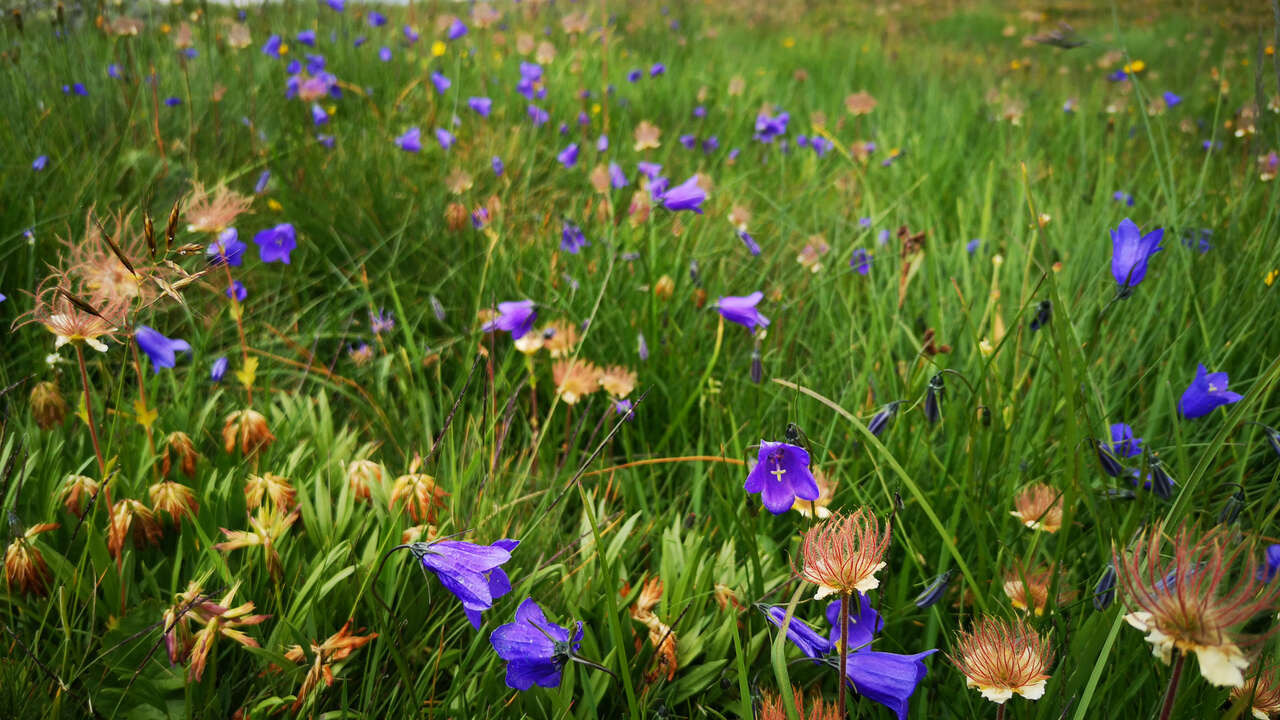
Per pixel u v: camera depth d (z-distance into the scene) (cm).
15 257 58
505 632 32
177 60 100
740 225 65
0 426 41
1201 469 32
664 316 63
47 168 70
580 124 112
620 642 32
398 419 54
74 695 35
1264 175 71
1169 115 127
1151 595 25
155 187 69
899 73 174
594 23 173
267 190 75
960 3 317
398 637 38
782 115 107
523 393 58
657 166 77
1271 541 37
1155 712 34
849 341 59
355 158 84
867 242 74
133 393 51
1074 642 34
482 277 57
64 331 37
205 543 38
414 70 128
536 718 38
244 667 38
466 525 42
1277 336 53
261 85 104
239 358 58
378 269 70
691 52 180
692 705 39
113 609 38
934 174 95
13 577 37
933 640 38
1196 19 217
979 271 61
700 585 40
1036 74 172
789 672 39
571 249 65
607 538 44
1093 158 105
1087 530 43
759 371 47
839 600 32
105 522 41
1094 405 48
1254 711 30
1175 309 58
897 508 38
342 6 132
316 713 37
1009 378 50
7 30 100
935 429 48
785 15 271
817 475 41
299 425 49
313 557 42
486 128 104
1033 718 34
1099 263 62
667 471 53
